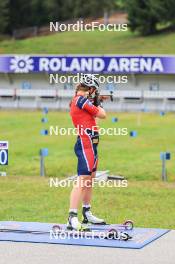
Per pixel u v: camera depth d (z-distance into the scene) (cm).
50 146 5703
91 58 10181
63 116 8906
